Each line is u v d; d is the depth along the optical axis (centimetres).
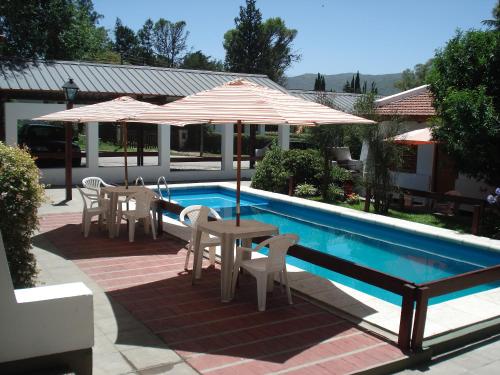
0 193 512
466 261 1060
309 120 602
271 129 4472
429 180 1616
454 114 1184
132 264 805
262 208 1628
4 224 514
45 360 401
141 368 455
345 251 1138
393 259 1078
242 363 471
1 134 1755
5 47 2966
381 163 1389
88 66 2094
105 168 1897
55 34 3203
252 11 5647
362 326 568
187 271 771
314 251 618
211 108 615
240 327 559
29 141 1952
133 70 2183
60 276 736
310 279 740
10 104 1691
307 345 517
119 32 8088
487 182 1309
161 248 912
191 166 2517
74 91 1391
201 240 737
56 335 401
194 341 518
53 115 1100
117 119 889
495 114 1168
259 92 681
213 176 2120
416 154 1675
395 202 1583
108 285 698
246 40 5678
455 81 1288
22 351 390
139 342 512
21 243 539
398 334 536
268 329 555
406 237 1191
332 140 1658
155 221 1010
